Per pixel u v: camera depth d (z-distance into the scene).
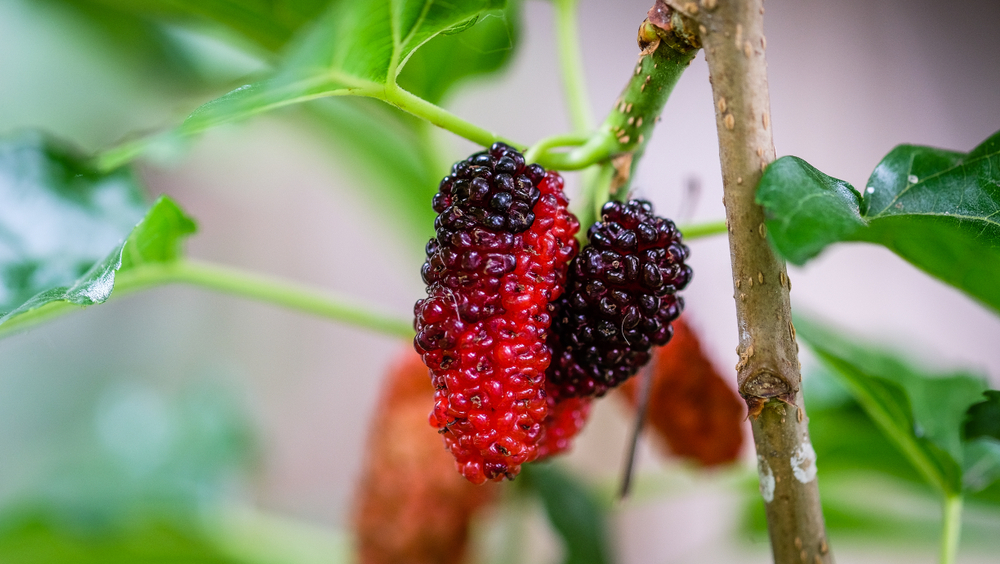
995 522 0.39
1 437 0.49
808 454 0.20
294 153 0.46
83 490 0.35
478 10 0.20
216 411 0.39
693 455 0.25
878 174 0.20
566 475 0.27
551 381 0.20
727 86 0.19
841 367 0.23
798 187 0.19
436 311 0.19
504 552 0.31
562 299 0.20
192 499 0.36
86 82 0.38
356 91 0.20
